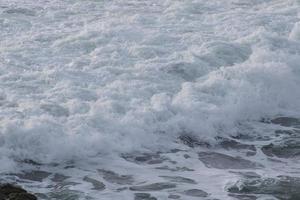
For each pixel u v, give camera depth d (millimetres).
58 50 24000
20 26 26812
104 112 18875
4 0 30859
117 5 30766
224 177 16391
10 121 17547
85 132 17688
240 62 23672
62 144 17047
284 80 22250
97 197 15148
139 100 19953
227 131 19422
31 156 16781
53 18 28250
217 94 21031
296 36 26312
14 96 19672
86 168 16656
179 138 18641
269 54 23969
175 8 30156
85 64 22688
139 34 25891
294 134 19422
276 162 17531
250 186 15750
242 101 20594
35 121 17734
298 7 30578
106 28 26516
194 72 22547
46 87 20562
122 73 22031
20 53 23391
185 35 25938
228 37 25906
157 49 24234
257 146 18562
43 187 15594
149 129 18547
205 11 30047
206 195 15328
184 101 20062
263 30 26625
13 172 16172
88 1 31250
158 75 22031
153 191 15539
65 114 18703
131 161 17172
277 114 20875
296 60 23844
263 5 31500
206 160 17516
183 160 17406
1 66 21984
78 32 26016
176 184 15930
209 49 24188
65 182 15898
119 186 15773
